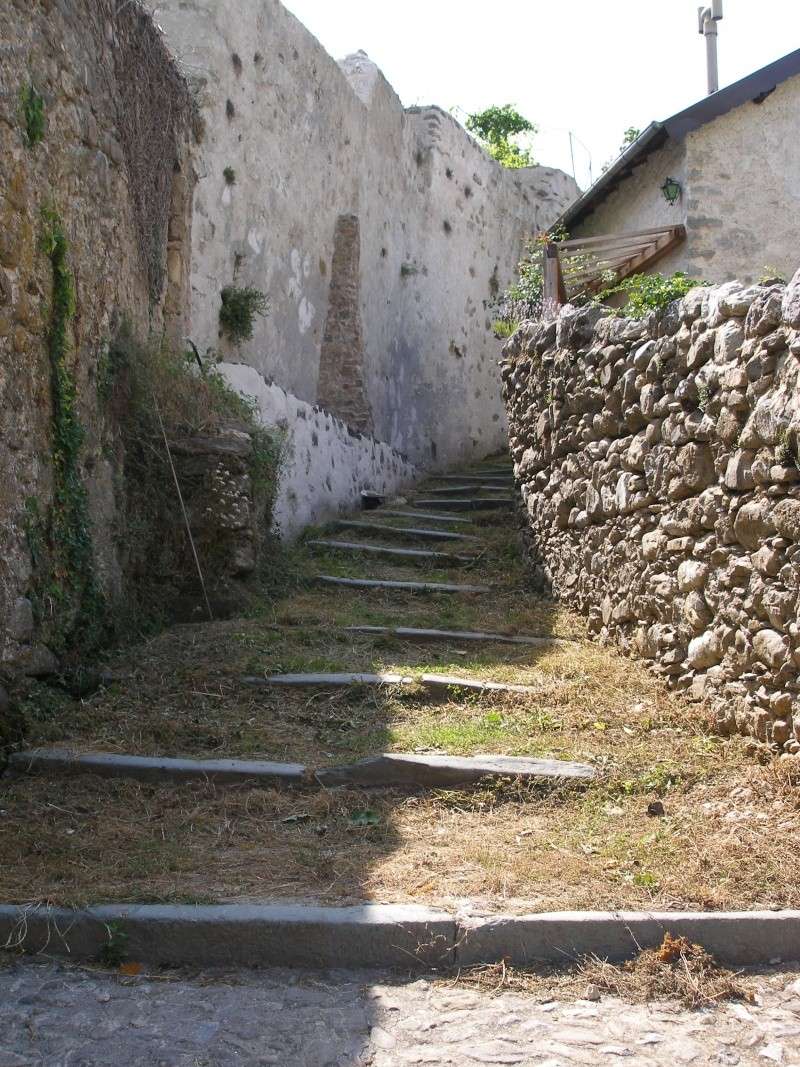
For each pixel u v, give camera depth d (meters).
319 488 9.38
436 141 13.34
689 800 4.01
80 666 5.04
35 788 4.09
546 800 4.09
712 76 11.80
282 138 9.21
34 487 4.68
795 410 3.92
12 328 4.46
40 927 3.05
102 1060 2.54
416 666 5.55
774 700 4.11
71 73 5.15
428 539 8.66
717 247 9.38
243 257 8.55
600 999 2.87
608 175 10.20
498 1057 2.58
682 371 4.97
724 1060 2.58
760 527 4.20
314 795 4.12
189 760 4.28
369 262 11.30
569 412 6.57
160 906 3.11
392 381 12.02
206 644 5.64
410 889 3.30
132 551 5.91
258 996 2.86
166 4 7.80
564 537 6.74
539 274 10.49
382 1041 2.64
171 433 6.25
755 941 3.08
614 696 5.08
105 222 5.65
